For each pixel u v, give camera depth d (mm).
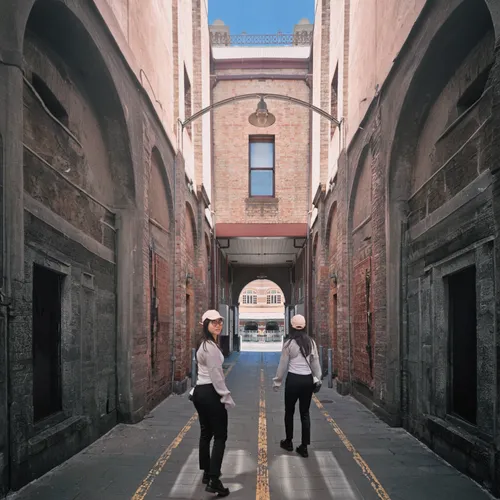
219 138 19766
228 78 19844
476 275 4613
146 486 4465
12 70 3920
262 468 5035
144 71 8234
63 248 5355
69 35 5359
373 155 8273
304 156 19719
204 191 14617
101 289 6699
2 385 3865
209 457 4492
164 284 10016
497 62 3967
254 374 14734
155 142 9023
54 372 5395
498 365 3963
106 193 7188
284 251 23250
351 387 10328
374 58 8430
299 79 19891
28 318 4262
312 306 17781
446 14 5020
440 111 6016
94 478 4668
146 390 8008
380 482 4578
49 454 4852
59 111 5699
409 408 6707
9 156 3875
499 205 3947
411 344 6691
